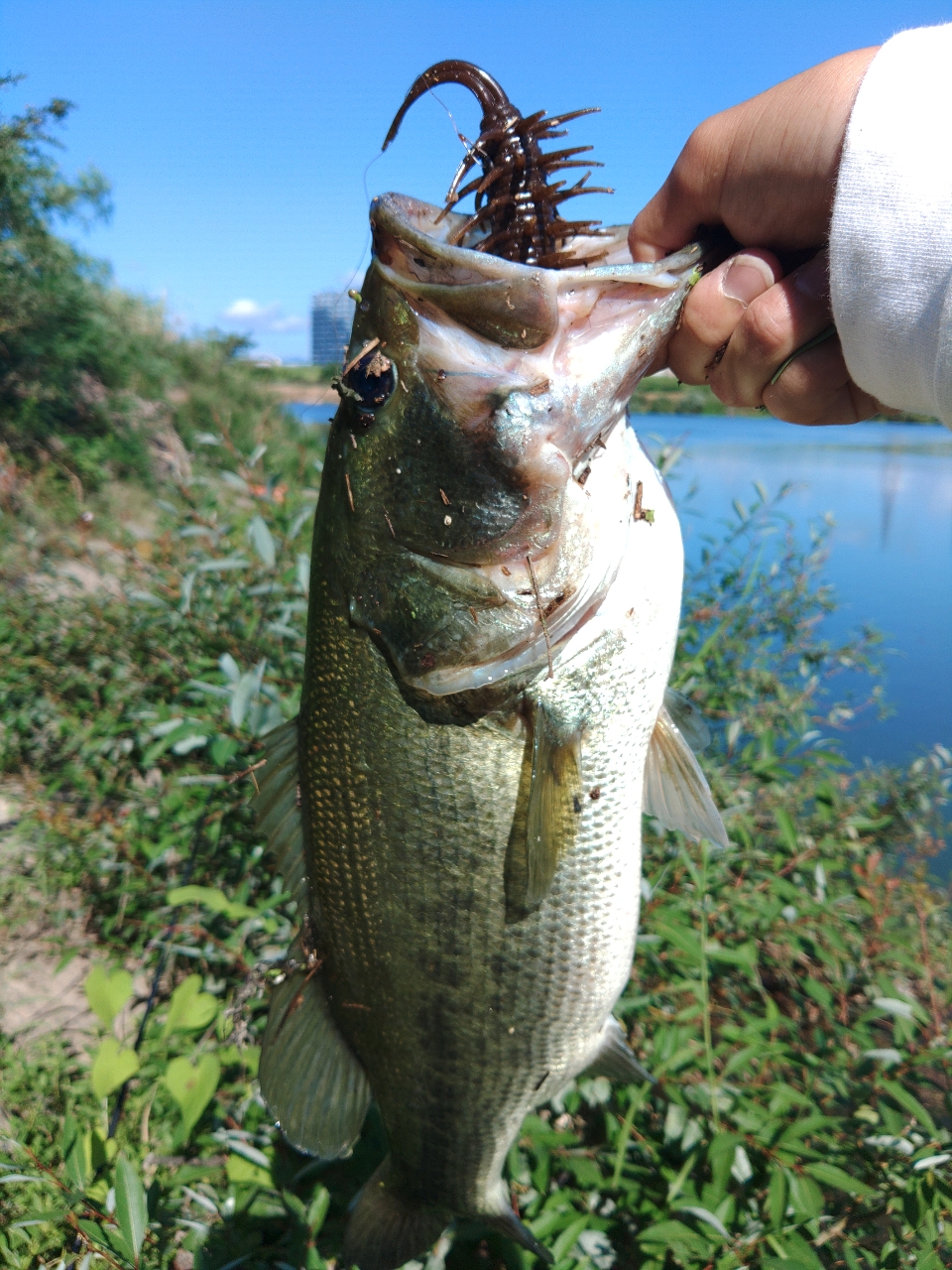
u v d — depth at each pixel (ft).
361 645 1.04
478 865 1.05
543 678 1.02
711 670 2.39
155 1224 1.24
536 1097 1.16
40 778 2.53
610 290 0.95
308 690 1.10
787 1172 1.28
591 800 1.07
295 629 2.15
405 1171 1.21
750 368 0.97
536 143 0.93
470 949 1.08
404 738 1.04
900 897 2.13
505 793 1.03
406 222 0.91
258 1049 1.48
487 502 0.97
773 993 2.02
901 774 2.57
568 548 0.99
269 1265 1.32
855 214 0.85
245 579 2.52
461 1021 1.10
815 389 0.97
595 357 0.95
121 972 1.33
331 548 1.05
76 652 2.81
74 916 2.31
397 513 1.00
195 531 2.46
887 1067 1.55
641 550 1.06
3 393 7.53
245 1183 1.37
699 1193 1.38
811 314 0.93
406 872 1.07
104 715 2.56
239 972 1.79
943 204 0.83
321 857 1.12
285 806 1.17
